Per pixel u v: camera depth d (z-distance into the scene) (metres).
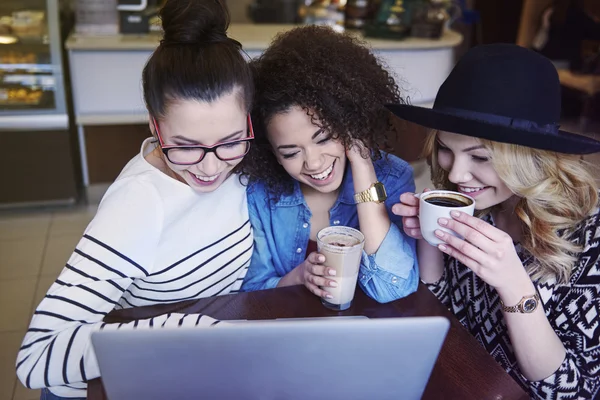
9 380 2.06
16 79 3.25
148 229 1.08
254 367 0.72
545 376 1.04
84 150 3.54
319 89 1.07
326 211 1.36
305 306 1.13
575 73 4.89
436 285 1.30
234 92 0.99
